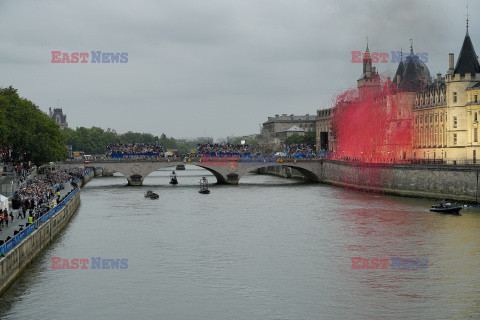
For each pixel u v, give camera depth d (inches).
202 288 3191.4
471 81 7155.5
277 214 5610.2
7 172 7111.2
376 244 4138.8
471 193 5989.2
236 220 5255.9
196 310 2869.1
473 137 6934.1
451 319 2728.8
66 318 2758.4
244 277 3385.8
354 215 5447.8
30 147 7239.2
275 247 4111.7
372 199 6801.2
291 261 3718.0
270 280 3321.9
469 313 2795.3
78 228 4830.2
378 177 7687.0
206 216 5511.8
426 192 6722.4
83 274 3415.4
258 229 4788.4
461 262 3612.2
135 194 7573.8
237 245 4183.1
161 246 4153.5
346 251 3954.2
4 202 3882.9
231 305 2933.1
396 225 4842.5
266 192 7869.1
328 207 6072.8
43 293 3080.7
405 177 7106.3
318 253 3917.3
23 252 3400.6
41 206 4357.8
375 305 2913.4
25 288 3152.1
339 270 3499.0
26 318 2751.0
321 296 3048.7
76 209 5959.6
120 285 3233.3
